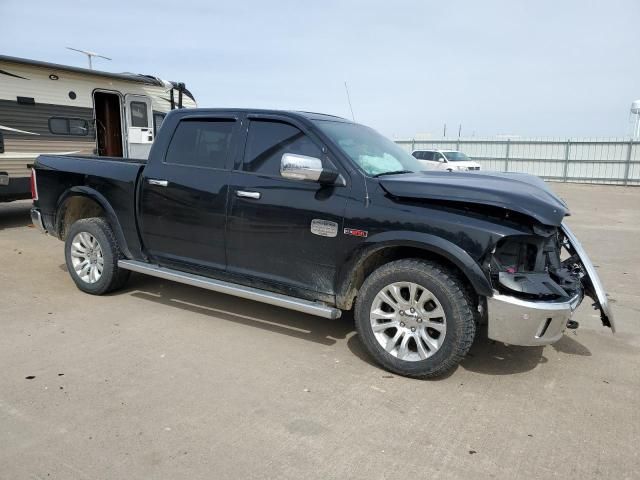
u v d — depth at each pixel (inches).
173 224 189.3
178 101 509.7
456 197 141.3
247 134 177.0
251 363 156.2
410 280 145.4
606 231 438.9
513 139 1206.3
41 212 230.4
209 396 135.3
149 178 193.8
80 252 216.1
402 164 183.2
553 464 111.2
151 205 193.6
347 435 119.6
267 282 172.4
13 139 360.8
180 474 104.0
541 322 137.1
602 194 853.8
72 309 197.8
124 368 149.8
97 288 211.5
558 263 165.8
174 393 136.2
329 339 177.0
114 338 171.5
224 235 177.2
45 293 216.2
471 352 169.6
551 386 147.6
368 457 111.7
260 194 168.6
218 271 182.9
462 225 139.6
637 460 113.6
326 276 160.1
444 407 133.9
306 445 115.2
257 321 191.5
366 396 138.2
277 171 168.6
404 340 149.1
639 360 167.9
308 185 161.8
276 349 167.3
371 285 151.6
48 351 159.5
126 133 453.7
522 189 147.9
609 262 314.7
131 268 201.5
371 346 153.4
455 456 113.0
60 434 116.2
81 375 144.5
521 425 126.5
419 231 143.9
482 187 143.9
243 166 175.2
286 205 163.8
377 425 124.3
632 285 261.0
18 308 196.9
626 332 193.8
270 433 119.3
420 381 148.2
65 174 218.7
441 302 141.6
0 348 160.7
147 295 217.2
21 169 368.2
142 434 117.2
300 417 126.6
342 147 162.2
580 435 122.7
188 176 184.7
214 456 110.1
